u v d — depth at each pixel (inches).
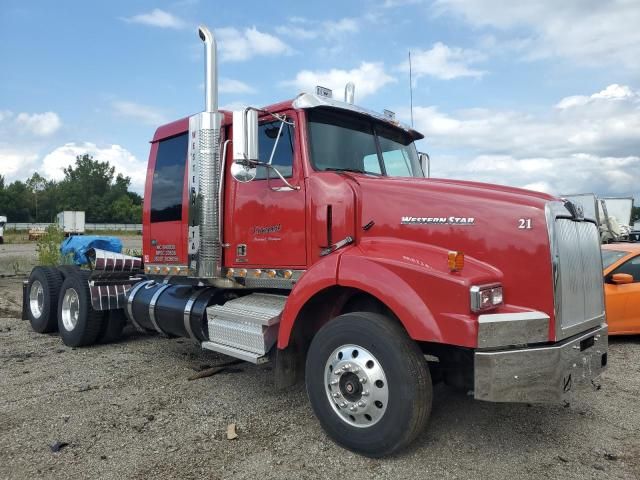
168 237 230.7
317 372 150.7
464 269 138.0
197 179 204.5
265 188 187.9
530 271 138.6
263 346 171.8
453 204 150.6
